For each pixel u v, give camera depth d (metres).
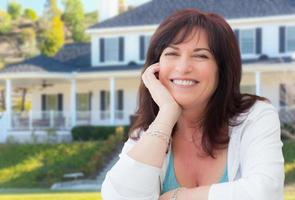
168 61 2.65
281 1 39.25
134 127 2.86
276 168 2.48
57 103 43.34
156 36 2.70
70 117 38.31
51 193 22.80
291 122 29.02
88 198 19.30
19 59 86.38
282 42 38.50
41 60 42.50
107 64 42.50
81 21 88.38
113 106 39.19
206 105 2.67
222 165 2.66
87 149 32.34
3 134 36.12
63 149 32.59
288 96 30.48
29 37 86.38
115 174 2.44
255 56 39.00
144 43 41.72
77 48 46.69
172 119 2.55
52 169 30.69
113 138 31.53
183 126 2.71
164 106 2.58
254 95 2.74
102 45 42.62
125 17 42.72
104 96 42.19
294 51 38.22
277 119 2.64
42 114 37.34
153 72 2.69
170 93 2.65
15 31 86.75
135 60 41.88
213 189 2.46
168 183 2.71
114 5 48.12
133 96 40.94
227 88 2.66
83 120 38.97
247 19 39.03
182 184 2.69
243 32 39.38
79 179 29.67
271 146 2.54
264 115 2.62
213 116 2.66
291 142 27.56
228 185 2.46
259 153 2.52
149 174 2.43
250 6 39.94
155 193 2.48
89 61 44.34
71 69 42.16
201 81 2.62
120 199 2.42
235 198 2.42
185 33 2.61
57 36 85.56
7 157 32.12
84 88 42.62
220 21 2.66
